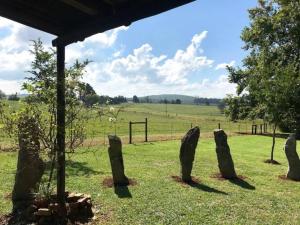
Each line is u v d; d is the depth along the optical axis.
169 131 38.53
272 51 39.62
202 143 25.08
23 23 6.34
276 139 32.75
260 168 15.44
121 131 35.91
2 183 10.60
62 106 7.02
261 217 8.52
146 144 22.53
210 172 13.77
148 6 5.29
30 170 8.37
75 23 6.44
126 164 14.78
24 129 7.21
